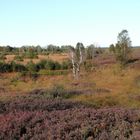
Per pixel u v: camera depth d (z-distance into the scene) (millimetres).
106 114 9250
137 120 8938
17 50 127562
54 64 71938
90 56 82750
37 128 8156
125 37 67562
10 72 67688
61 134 7676
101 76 53469
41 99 13438
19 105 11633
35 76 58812
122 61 65500
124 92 29312
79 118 8867
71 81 47281
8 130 8148
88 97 23812
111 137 7359
